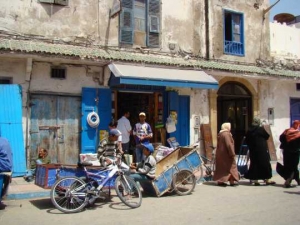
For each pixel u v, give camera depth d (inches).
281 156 661.9
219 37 612.1
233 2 633.0
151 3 543.2
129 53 513.3
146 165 343.0
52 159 458.9
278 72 630.5
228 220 254.1
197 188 391.2
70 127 474.0
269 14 678.5
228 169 404.8
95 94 487.5
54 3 468.8
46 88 457.4
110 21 507.2
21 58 435.2
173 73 495.5
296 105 699.4
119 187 303.1
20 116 418.9
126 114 496.7
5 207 298.7
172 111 543.2
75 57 436.5
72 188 287.0
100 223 247.6
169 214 273.1
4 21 441.1
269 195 350.0
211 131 583.2
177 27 567.5
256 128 412.2
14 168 406.0
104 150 323.9
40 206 302.5
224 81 603.2
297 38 727.7
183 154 379.6
